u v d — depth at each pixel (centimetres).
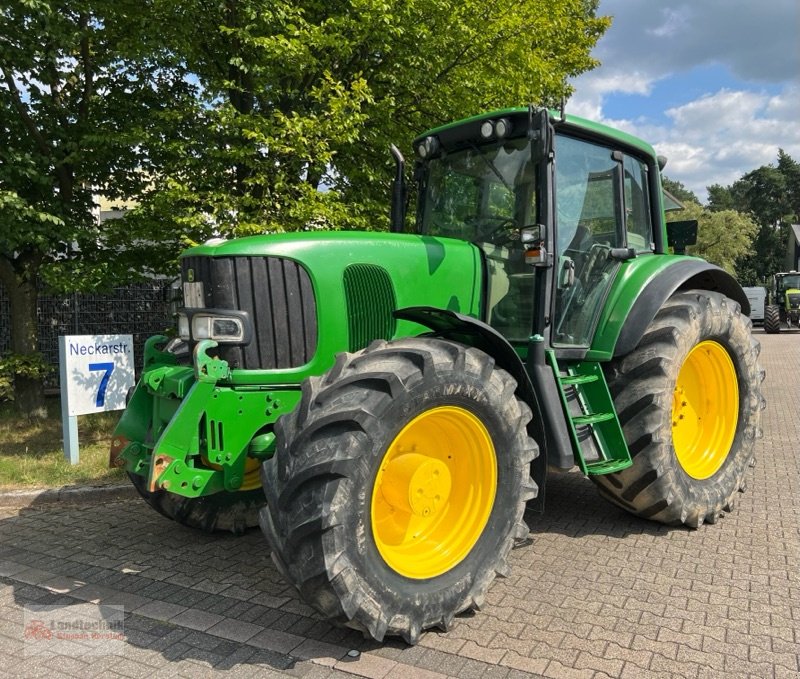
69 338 610
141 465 362
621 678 271
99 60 764
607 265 446
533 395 350
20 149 744
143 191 816
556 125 410
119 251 810
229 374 334
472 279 410
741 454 479
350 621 277
